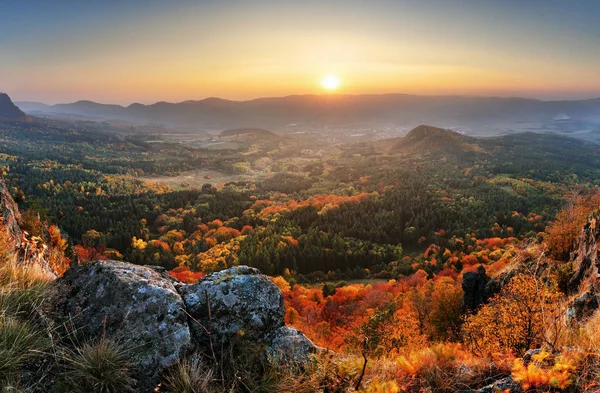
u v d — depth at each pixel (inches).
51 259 335.6
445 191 6486.2
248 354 127.5
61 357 105.9
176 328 120.2
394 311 1068.5
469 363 126.7
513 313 279.3
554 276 534.3
